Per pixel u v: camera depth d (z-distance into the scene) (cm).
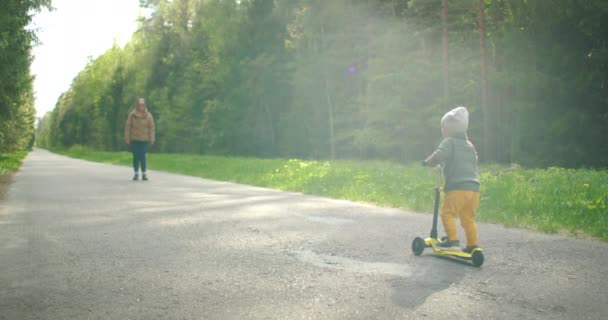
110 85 7606
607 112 2105
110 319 314
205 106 5153
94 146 8538
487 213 745
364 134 3097
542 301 352
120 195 1009
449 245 484
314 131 4031
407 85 2931
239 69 4544
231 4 4653
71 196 987
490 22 2700
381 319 314
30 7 1677
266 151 4678
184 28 5647
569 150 2048
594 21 2077
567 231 631
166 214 752
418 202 856
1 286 384
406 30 3114
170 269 434
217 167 1897
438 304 343
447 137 498
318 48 3834
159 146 6141
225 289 376
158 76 6056
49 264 450
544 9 2192
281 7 4247
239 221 690
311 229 630
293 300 351
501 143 2495
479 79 2709
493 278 411
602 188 907
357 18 3456
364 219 715
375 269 437
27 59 1847
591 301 352
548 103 2167
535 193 892
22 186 1210
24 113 4281
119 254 489
